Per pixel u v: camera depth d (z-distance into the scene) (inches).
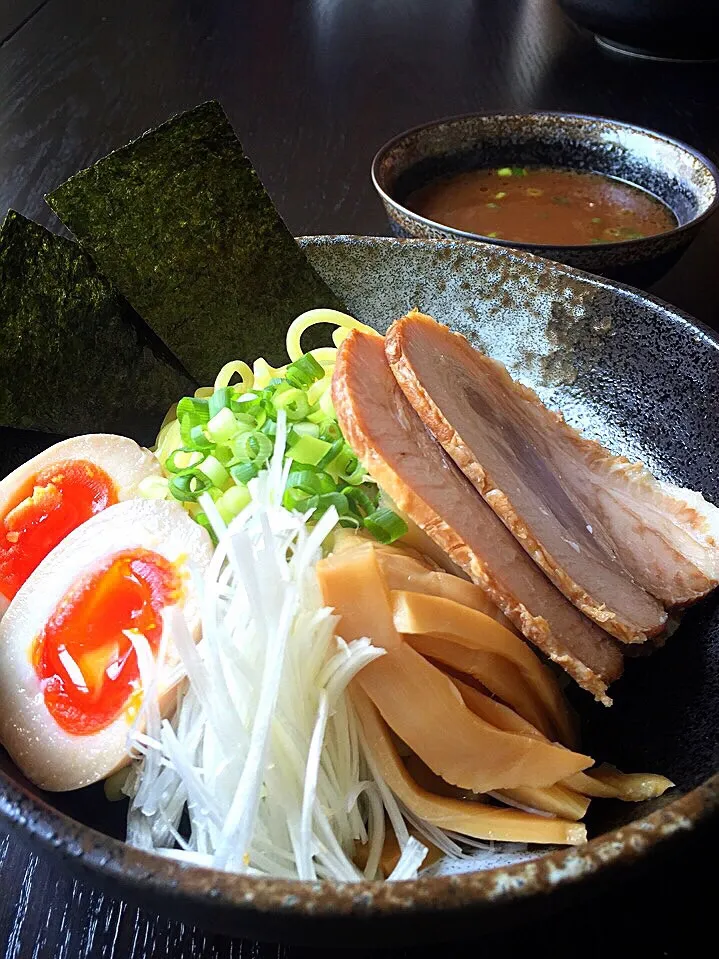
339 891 4.7
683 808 5.2
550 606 7.4
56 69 18.6
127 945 6.0
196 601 6.8
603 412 9.6
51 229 13.6
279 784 6.4
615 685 7.7
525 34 20.0
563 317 9.8
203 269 9.8
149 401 9.8
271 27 20.4
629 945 6.0
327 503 7.7
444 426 7.5
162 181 9.4
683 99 17.5
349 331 8.7
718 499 8.5
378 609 6.5
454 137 13.1
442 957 5.9
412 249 10.2
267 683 6.4
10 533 8.1
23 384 8.8
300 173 15.2
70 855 5.0
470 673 6.8
